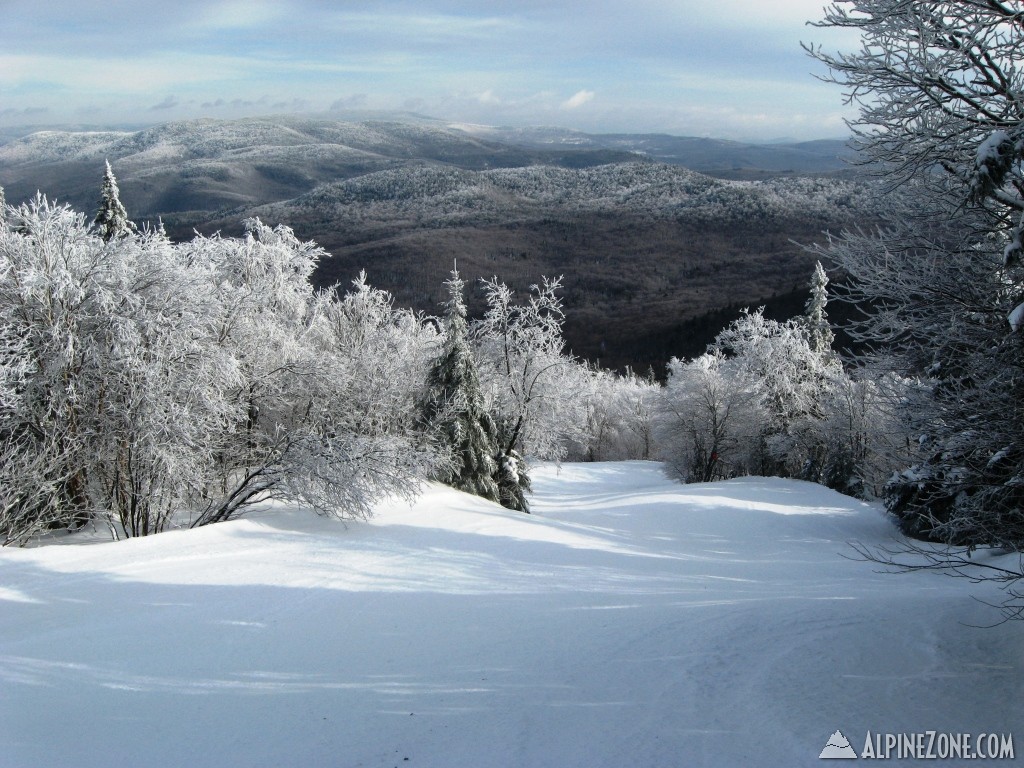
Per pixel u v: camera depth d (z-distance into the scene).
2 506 12.83
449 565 12.48
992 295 7.16
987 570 13.20
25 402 13.23
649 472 55.50
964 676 6.59
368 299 25.72
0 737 5.63
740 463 45.12
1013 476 6.75
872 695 6.16
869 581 13.82
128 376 13.69
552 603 9.95
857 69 6.73
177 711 6.20
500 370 30.12
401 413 22.81
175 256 16.64
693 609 9.43
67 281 13.27
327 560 12.08
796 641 7.71
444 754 5.30
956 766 4.79
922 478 8.04
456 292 23.02
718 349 44.75
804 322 41.53
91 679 6.83
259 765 5.24
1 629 7.96
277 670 7.18
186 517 16.75
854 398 31.53
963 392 6.97
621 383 77.38
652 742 5.30
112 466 14.30
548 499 35.28
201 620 8.64
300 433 15.77
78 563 10.79
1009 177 6.44
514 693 6.47
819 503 27.66
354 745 5.51
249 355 17.45
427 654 7.66
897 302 7.82
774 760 4.93
